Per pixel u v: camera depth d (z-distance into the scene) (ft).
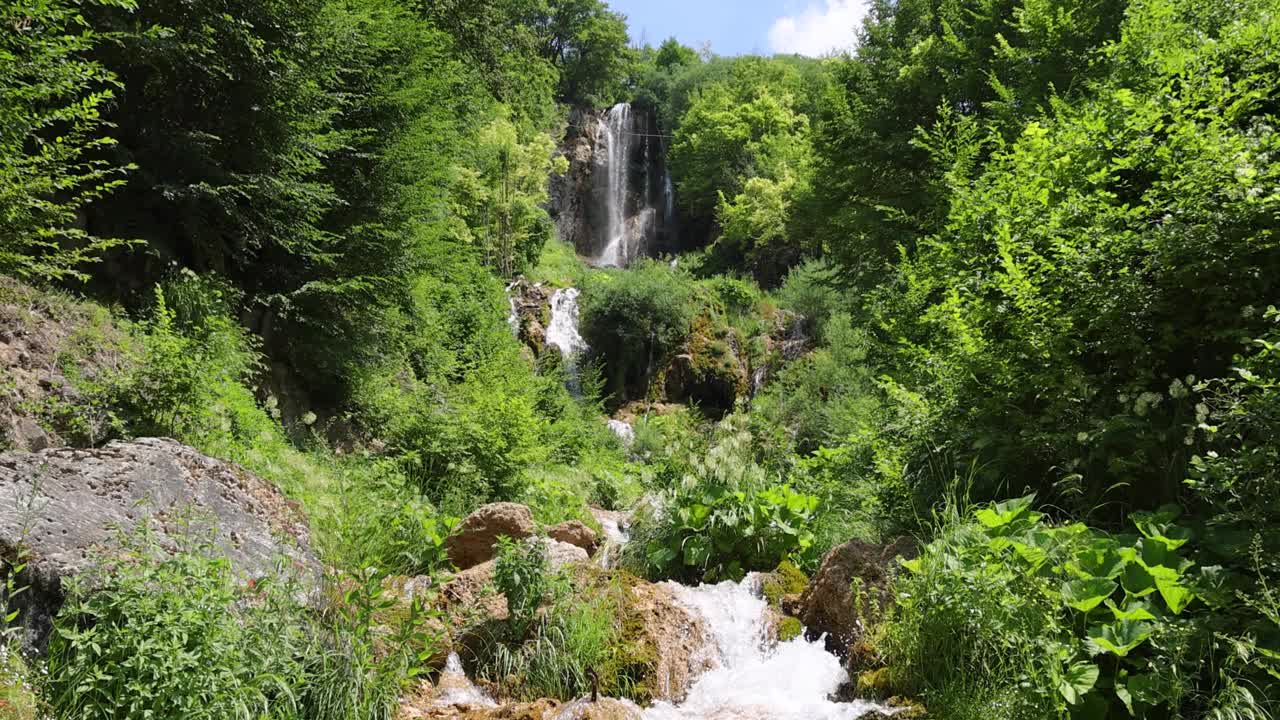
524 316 81.66
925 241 26.84
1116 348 15.83
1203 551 12.61
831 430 53.52
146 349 22.17
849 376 68.03
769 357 86.43
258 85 30.63
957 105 46.16
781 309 94.02
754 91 144.46
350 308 38.34
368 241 37.78
